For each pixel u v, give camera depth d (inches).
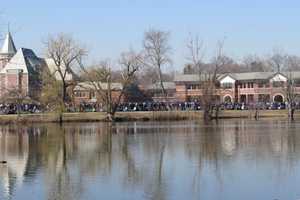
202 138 3154.5
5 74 7524.6
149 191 1557.6
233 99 7588.6
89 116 5191.9
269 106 6097.4
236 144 2765.7
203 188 1590.8
